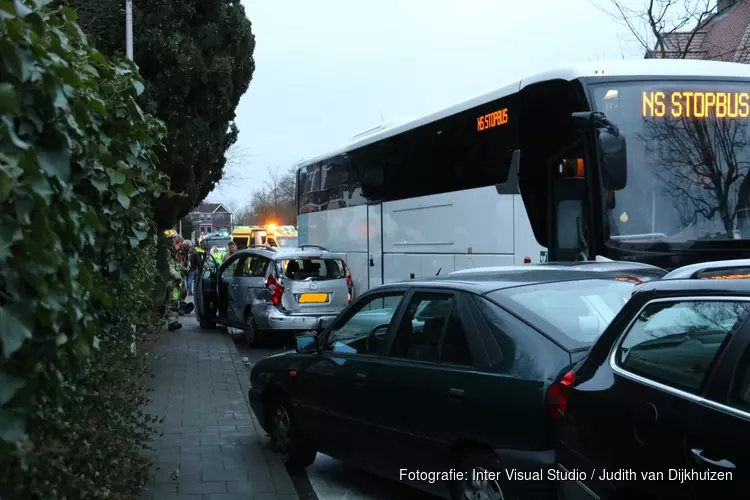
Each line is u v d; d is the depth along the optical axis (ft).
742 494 9.23
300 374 20.81
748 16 86.22
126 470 15.51
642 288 12.37
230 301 49.78
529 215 31.86
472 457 14.83
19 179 7.72
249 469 20.24
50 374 9.09
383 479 21.13
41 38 9.04
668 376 11.02
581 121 27.17
